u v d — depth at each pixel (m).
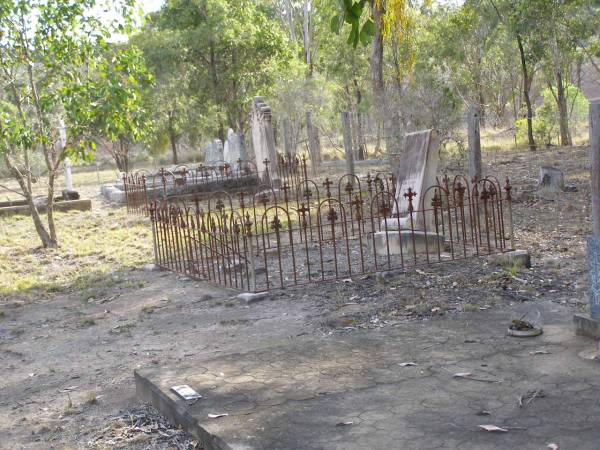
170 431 4.93
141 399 5.75
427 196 10.71
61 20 13.34
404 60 27.61
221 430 4.46
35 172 33.75
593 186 6.67
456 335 6.21
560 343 5.70
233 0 39.12
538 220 12.58
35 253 14.10
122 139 34.28
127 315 8.80
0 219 19.09
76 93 13.45
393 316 7.16
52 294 10.54
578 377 4.92
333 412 4.62
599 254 5.64
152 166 44.34
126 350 7.29
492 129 43.25
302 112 32.44
